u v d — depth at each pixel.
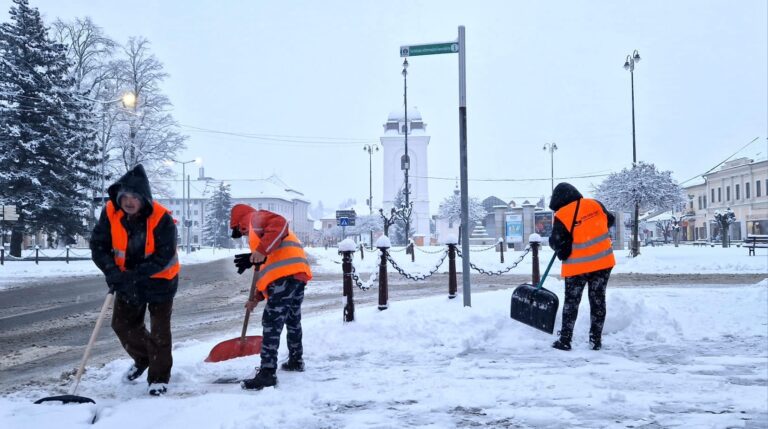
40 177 32.38
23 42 32.91
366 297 12.58
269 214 5.11
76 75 38.97
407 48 8.49
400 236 76.00
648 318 7.57
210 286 17.03
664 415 4.01
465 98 8.23
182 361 5.65
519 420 3.92
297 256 5.17
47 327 9.41
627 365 5.62
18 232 32.22
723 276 17.67
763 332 7.30
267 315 4.96
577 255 6.41
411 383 4.93
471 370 5.42
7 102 32.44
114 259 4.59
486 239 55.34
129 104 29.78
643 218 86.62
